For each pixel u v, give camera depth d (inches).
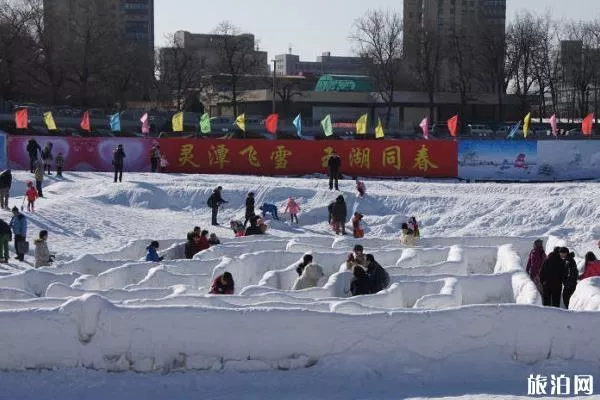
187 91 3725.4
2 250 1003.3
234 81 3543.3
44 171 1726.1
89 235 1215.6
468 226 1385.3
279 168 1819.6
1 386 492.7
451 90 4355.3
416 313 511.8
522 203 1428.4
